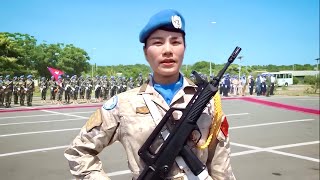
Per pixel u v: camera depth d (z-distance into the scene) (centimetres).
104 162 653
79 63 4444
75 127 1068
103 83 2275
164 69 176
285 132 999
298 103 2036
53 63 4197
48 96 2803
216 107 182
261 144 825
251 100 2266
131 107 175
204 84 170
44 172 589
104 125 178
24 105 1906
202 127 177
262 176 575
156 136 167
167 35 174
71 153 181
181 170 168
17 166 624
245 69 4556
